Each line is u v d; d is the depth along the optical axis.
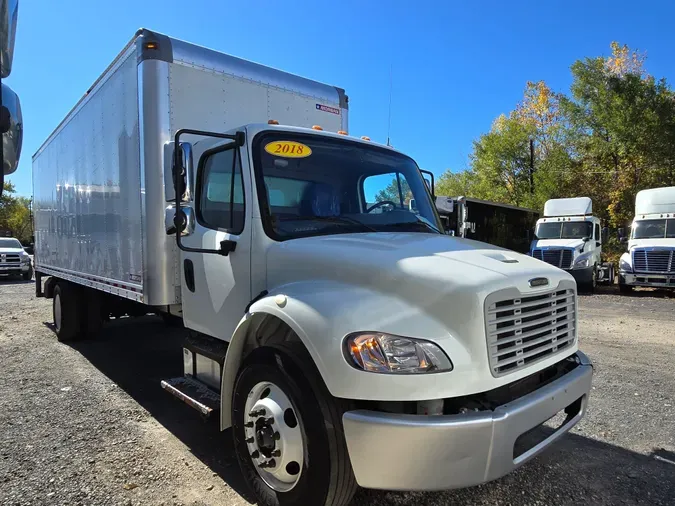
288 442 2.74
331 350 2.46
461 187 35.78
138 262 4.52
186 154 3.33
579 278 16.14
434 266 2.66
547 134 31.75
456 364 2.39
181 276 4.25
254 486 2.99
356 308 2.54
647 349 7.32
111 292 5.36
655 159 24.52
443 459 2.28
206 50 4.61
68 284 7.55
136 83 4.40
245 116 4.82
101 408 4.78
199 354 3.92
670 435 4.13
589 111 27.05
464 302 2.45
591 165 27.70
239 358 3.26
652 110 24.41
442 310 2.49
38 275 9.77
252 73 4.89
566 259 16.27
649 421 4.43
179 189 3.31
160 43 4.28
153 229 4.27
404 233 3.62
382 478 2.33
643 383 5.57
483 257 2.93
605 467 3.55
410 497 3.13
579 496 3.15
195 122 4.46
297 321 2.66
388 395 2.32
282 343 2.91
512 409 2.42
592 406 4.81
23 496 3.14
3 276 22.38
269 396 2.90
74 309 7.50
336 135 4.03
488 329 2.48
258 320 3.13
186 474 3.47
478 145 34.16
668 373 5.99
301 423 2.61
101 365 6.39
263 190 3.40
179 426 4.34
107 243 5.43
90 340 7.88
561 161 28.33
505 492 3.20
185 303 4.16
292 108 5.22
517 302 2.67
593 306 12.77
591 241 16.97
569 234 17.31
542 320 2.86
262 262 3.29
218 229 3.76
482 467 2.32
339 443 2.50
